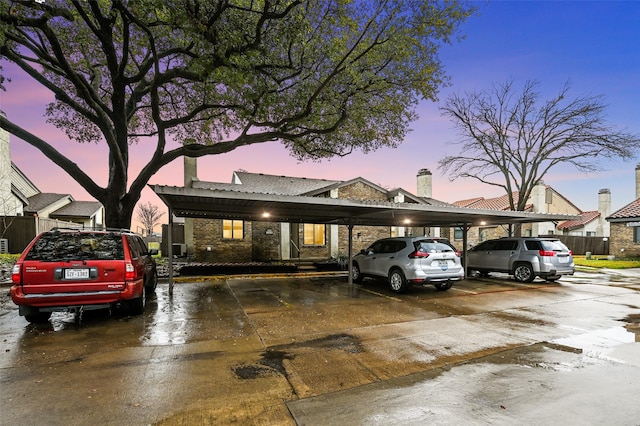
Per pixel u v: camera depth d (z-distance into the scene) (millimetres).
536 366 3996
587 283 11180
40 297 5234
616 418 2824
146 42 9680
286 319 6246
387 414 2904
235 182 19266
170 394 3252
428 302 7891
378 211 10305
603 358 4258
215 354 4383
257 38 7875
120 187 10297
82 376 3645
